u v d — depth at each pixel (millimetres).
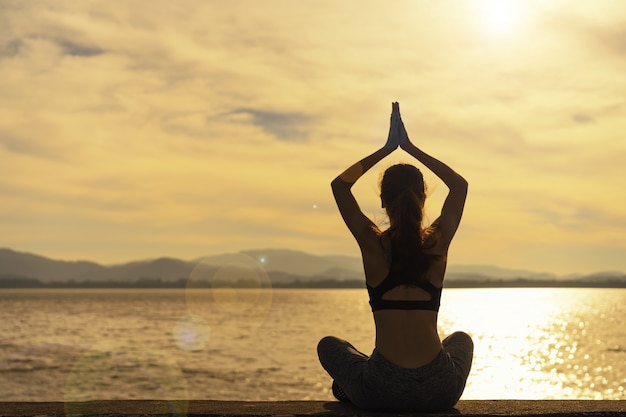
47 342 83438
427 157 3928
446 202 3838
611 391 39094
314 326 109875
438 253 3662
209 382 43969
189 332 97812
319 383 42719
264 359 59969
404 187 3680
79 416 3475
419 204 3662
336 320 128750
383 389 3570
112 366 60125
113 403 3875
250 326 111875
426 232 3688
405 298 3617
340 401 4027
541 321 120562
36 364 61750
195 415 3469
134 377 49625
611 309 178125
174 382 44656
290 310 180375
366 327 105875
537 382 42812
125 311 165000
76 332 95812
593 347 68375
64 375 51281
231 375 47531
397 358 3586
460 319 125438
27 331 96688
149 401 3982
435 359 3594
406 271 3609
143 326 108938
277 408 3734
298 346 74562
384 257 3641
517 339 79188
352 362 3812
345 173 3791
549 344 72062
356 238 3715
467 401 4027
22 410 3627
